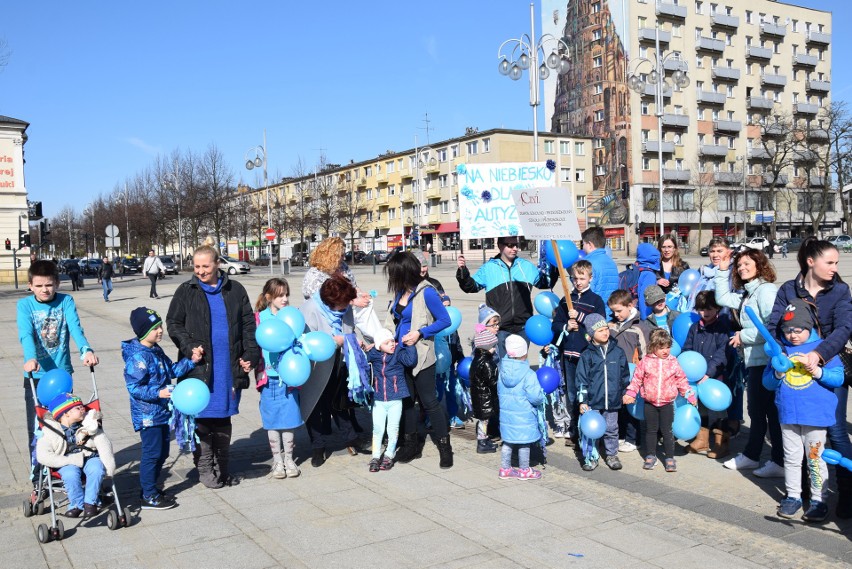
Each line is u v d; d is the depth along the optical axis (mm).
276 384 5715
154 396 5047
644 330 6617
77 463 4754
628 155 65250
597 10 67188
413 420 6289
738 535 4418
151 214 61938
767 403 5457
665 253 7594
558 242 7297
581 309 6441
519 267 7066
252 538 4551
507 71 18469
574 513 4867
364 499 5262
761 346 5398
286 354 5531
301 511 5027
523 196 6723
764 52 72375
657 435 6453
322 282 6266
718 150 69625
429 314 6055
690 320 6449
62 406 4719
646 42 65750
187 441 5293
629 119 65062
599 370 5820
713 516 4746
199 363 5367
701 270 7145
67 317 5410
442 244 73125
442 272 42375
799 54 76062
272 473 5848
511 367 5551
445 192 72375
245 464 6266
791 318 4574
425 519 4816
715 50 69250
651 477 5660
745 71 72375
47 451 4734
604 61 66812
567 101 71875
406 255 6098
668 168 67125
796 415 4473
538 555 4176
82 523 4871
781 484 5375
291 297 26141
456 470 5965
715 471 5762
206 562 4199
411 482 5652
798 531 4461
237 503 5223
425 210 75438
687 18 67688
